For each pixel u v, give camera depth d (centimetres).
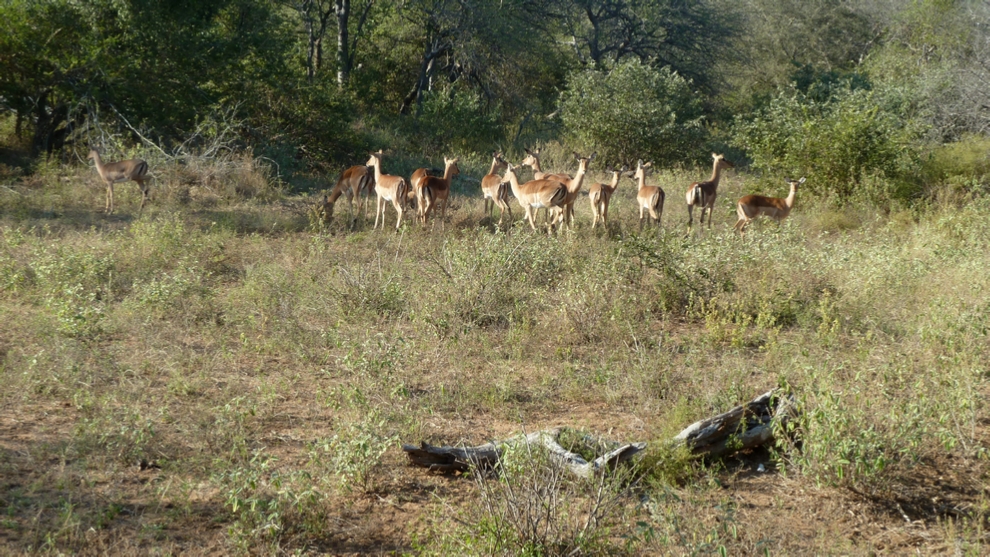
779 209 1240
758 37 3262
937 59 2428
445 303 733
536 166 1609
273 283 789
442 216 1225
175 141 1526
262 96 1652
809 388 458
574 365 612
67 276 762
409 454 446
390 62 2370
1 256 821
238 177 1374
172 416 489
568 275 827
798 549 361
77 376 529
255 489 389
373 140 1900
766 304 727
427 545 358
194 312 709
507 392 554
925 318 670
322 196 1402
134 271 829
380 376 552
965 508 399
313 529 375
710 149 2173
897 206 1282
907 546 370
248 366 604
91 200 1226
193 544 361
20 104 1399
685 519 378
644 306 752
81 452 436
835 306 735
